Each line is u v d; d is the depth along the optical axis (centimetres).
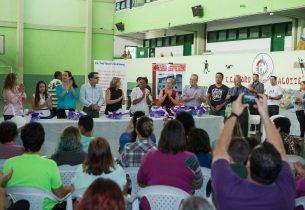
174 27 1541
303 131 916
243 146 261
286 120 394
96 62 973
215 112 762
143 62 1645
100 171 280
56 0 1545
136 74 1697
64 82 655
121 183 287
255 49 1361
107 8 1658
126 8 1834
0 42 1470
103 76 979
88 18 1595
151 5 1639
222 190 189
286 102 1005
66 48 1579
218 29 1504
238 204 185
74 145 347
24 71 1516
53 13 1545
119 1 1883
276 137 214
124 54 1830
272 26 1292
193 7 1398
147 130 352
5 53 1481
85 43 1608
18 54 1490
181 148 289
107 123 623
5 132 354
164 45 1850
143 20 1686
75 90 667
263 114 220
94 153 281
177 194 267
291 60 1030
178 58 1456
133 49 1909
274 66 1079
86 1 1593
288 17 1156
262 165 182
